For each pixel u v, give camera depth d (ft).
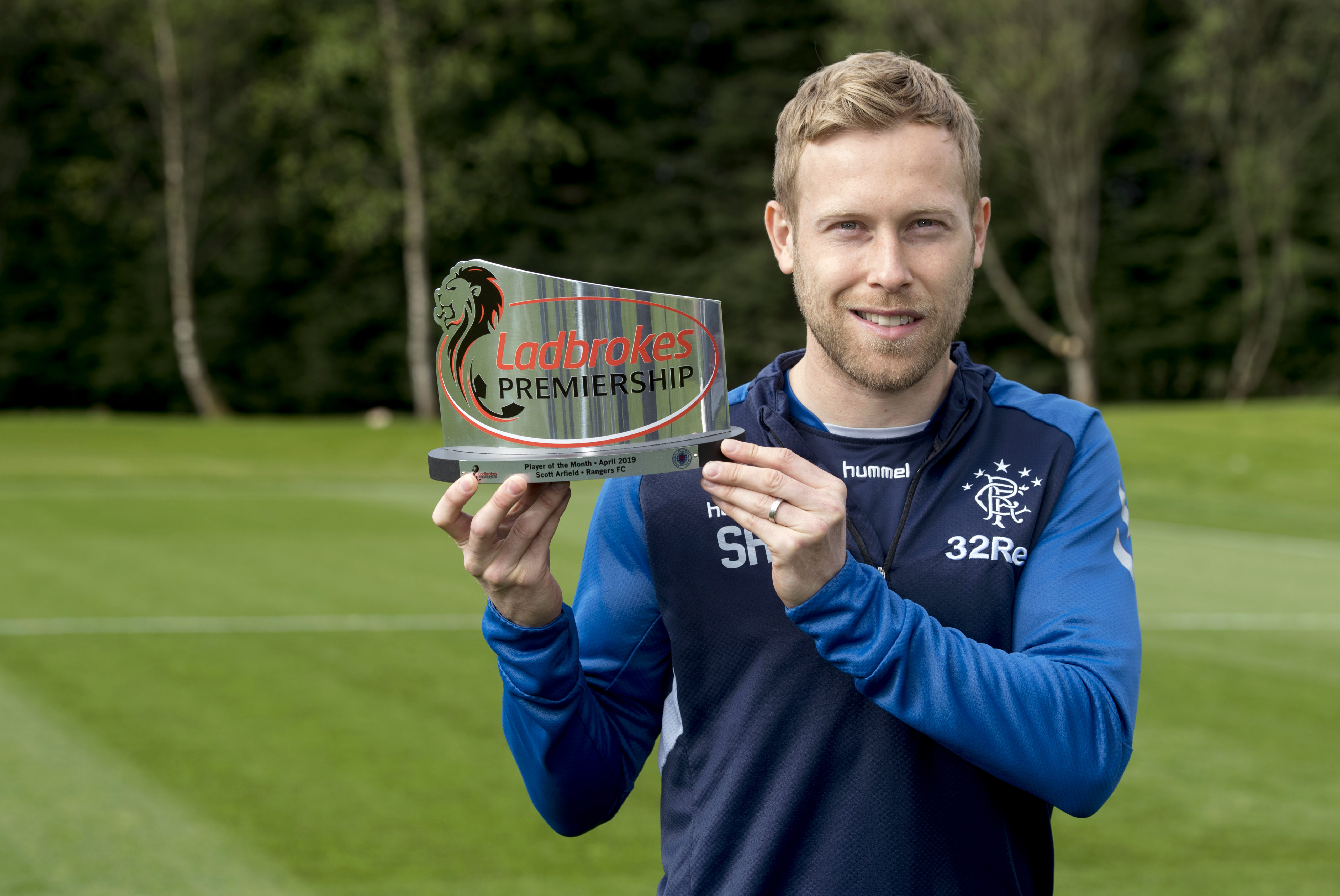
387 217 78.89
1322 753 15.74
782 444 5.48
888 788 5.00
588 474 4.72
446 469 4.86
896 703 4.70
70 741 15.61
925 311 4.93
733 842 5.20
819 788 5.07
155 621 22.66
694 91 98.12
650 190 97.96
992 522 5.26
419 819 13.24
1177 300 93.61
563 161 96.63
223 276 91.50
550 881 11.75
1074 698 4.79
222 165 86.63
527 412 4.75
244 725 16.42
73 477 46.26
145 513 36.81
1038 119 74.43
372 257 93.50
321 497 41.50
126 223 89.66
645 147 96.32
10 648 20.52
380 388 94.48
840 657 4.73
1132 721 4.96
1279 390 96.43
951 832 5.02
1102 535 5.31
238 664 19.60
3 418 64.80
